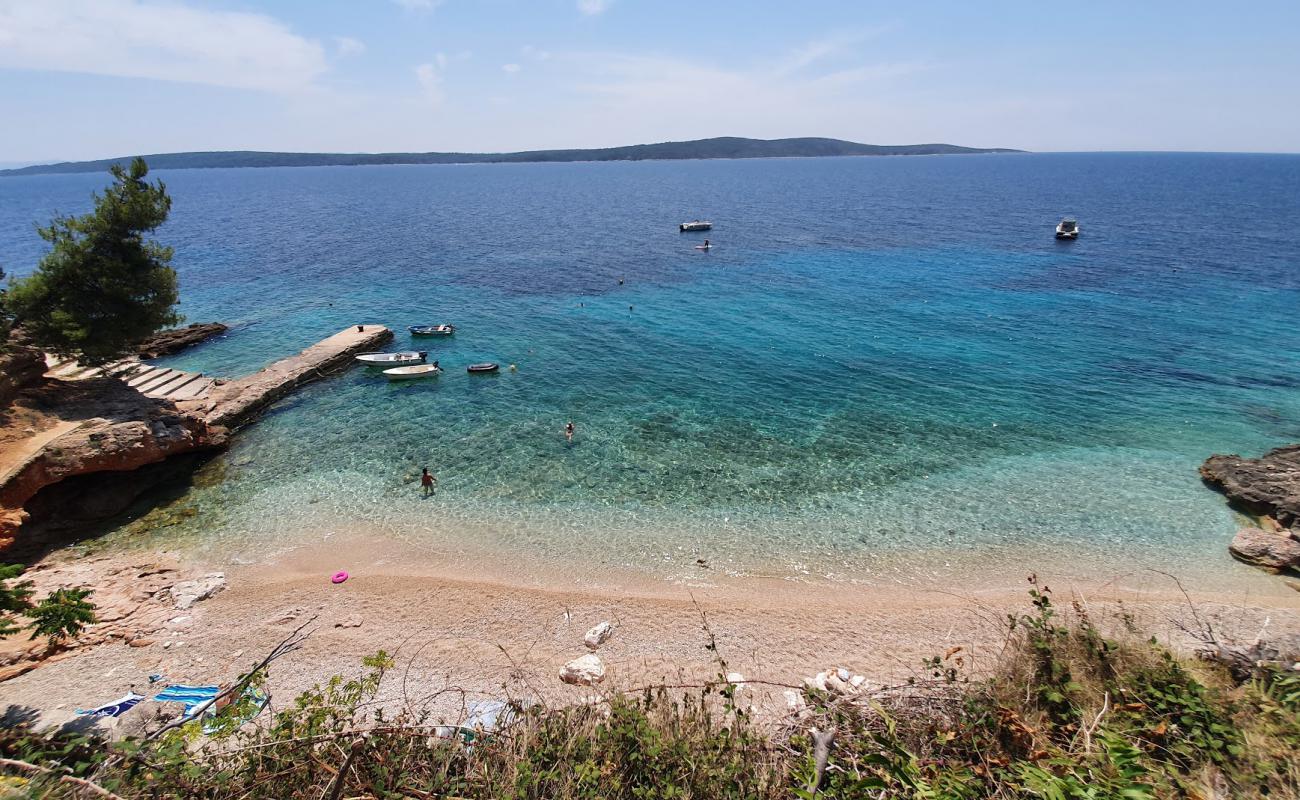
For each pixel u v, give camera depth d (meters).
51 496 28.70
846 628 22.06
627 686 18.92
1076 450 34.41
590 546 27.00
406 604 23.33
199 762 8.14
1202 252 86.50
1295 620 21.27
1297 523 26.14
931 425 37.72
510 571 25.44
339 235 120.44
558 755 7.64
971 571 25.16
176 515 29.23
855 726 8.09
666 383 45.06
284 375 44.34
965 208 154.62
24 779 7.48
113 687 19.06
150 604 23.12
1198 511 28.59
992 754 7.67
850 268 83.25
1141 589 23.70
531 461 33.97
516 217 150.50
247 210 175.88
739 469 32.97
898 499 30.12
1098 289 68.12
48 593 23.30
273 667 20.03
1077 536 27.11
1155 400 40.28
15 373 31.97
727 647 21.17
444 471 33.00
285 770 7.66
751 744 8.01
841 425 37.91
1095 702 8.59
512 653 20.80
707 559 26.16
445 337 56.78
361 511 29.58
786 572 25.34
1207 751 7.30
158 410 33.56
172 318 38.47
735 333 56.66
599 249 101.69
